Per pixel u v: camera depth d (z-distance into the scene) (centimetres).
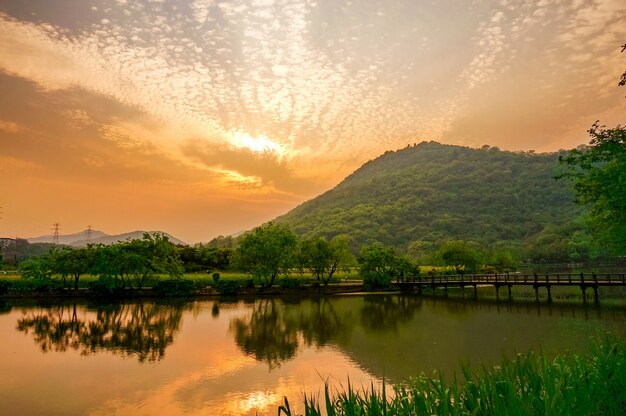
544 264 9606
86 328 2989
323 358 2122
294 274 6931
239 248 5838
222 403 1495
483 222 14888
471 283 4984
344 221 17775
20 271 5866
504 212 15325
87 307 4094
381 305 4338
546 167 18150
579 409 444
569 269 7838
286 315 3656
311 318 3488
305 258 6000
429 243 12731
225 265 7938
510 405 434
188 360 2105
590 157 1529
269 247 5625
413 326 3005
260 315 3653
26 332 2823
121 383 1730
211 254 8006
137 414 1400
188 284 5228
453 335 2606
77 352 2272
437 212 16938
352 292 5800
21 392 1614
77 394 1590
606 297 4347
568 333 2483
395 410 491
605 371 561
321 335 2741
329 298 5056
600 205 1964
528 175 18012
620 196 1508
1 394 1590
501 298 4647
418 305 4288
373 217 17375
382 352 2212
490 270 7512
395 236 15412
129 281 5112
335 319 3419
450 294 5359
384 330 2878
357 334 2753
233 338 2661
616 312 3269
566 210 14175
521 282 4462
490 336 2516
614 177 1505
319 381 1734
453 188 19200
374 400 500
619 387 519
